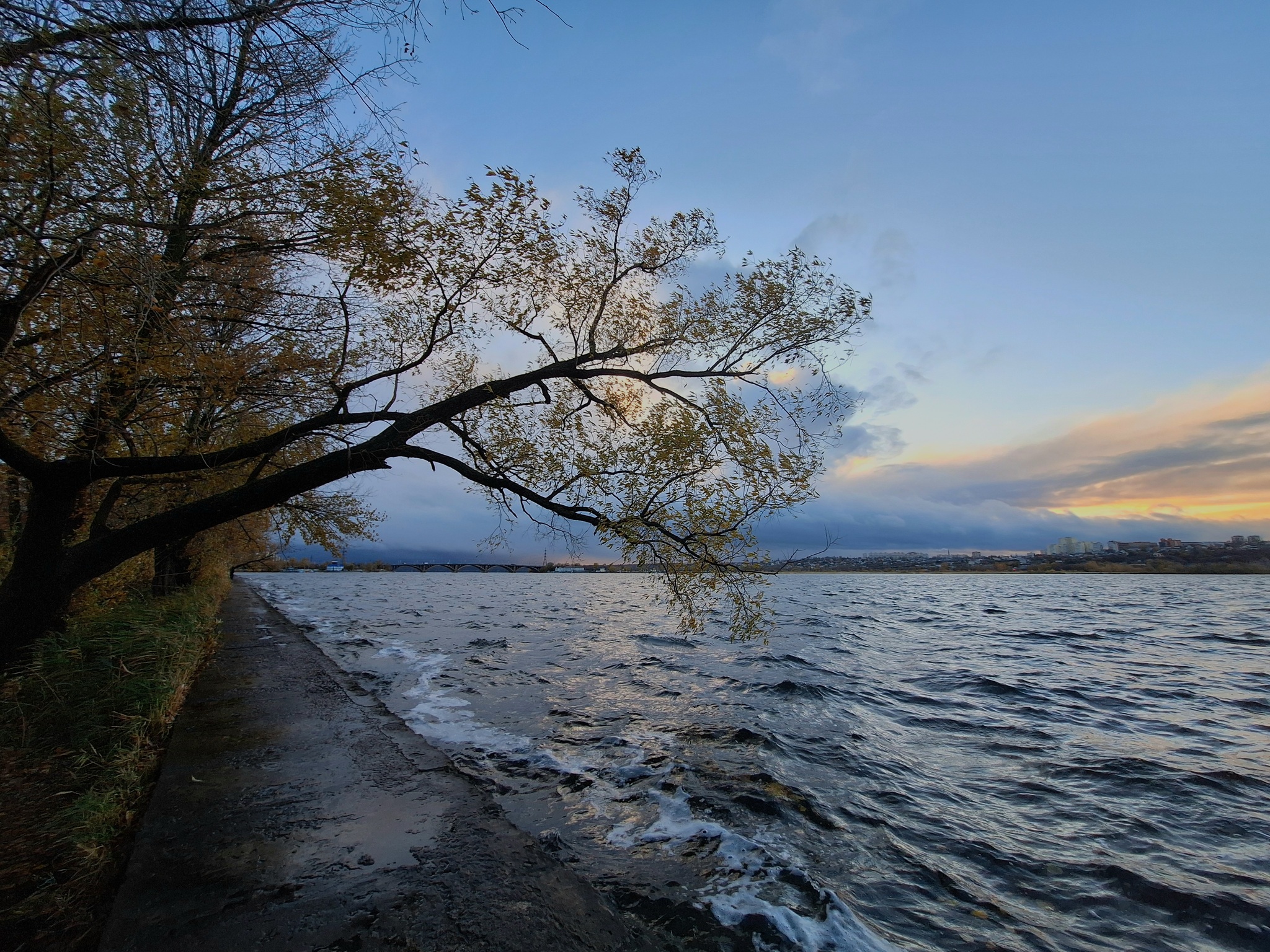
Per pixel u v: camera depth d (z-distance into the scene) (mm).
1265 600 53281
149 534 6652
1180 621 32312
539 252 7109
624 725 9305
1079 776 7703
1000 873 5168
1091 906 4676
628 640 20703
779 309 7875
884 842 5664
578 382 8430
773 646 20125
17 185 4453
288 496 6953
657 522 6828
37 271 4816
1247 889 4941
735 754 7988
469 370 8703
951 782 7453
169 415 6945
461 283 7148
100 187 4809
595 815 5840
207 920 3414
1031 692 13156
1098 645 21984
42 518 6301
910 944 4066
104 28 4090
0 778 5051
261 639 15781
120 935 3223
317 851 4336
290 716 8039
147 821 4691
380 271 6273
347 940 3295
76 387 5926
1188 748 9008
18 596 6234
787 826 5840
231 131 6562
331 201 6117
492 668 14289
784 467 6586
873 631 25953
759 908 4234
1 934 3250
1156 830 6102
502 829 4898
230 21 4848
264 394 7785
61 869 3873
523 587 92938
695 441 6820
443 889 3906
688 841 5332
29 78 4156
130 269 4859
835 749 8547
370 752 6648
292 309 7965
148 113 4754
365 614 28672
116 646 7469
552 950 3371
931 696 12641
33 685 6109
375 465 7027
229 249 6984
